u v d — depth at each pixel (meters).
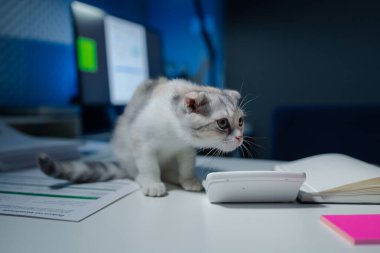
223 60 2.80
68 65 2.05
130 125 0.87
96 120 2.11
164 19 2.73
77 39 1.42
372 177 0.66
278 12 2.61
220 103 0.82
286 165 0.94
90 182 0.84
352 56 2.45
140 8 2.60
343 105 1.52
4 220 0.56
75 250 0.44
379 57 2.39
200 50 2.80
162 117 0.81
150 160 0.82
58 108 1.59
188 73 2.75
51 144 1.15
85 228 0.52
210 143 0.81
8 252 0.43
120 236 0.49
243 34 2.72
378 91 2.41
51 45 1.94
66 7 2.01
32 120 1.44
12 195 0.71
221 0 2.73
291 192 0.65
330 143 1.52
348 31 2.45
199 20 2.78
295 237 0.48
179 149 0.84
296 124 1.57
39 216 0.57
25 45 1.78
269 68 2.67
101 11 1.55
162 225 0.54
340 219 0.54
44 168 0.79
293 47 2.59
